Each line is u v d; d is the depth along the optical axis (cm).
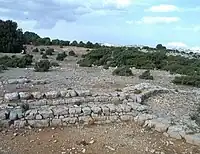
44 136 1025
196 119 1291
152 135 1084
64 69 2888
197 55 5897
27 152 896
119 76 2552
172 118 1258
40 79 2045
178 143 1015
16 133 1028
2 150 897
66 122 1142
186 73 3017
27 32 7906
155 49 6266
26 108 1188
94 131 1098
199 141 995
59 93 1375
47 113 1129
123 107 1264
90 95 1423
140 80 2369
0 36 4706
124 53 3916
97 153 910
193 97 1823
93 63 3772
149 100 1599
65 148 935
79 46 6450
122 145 983
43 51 5128
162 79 2581
